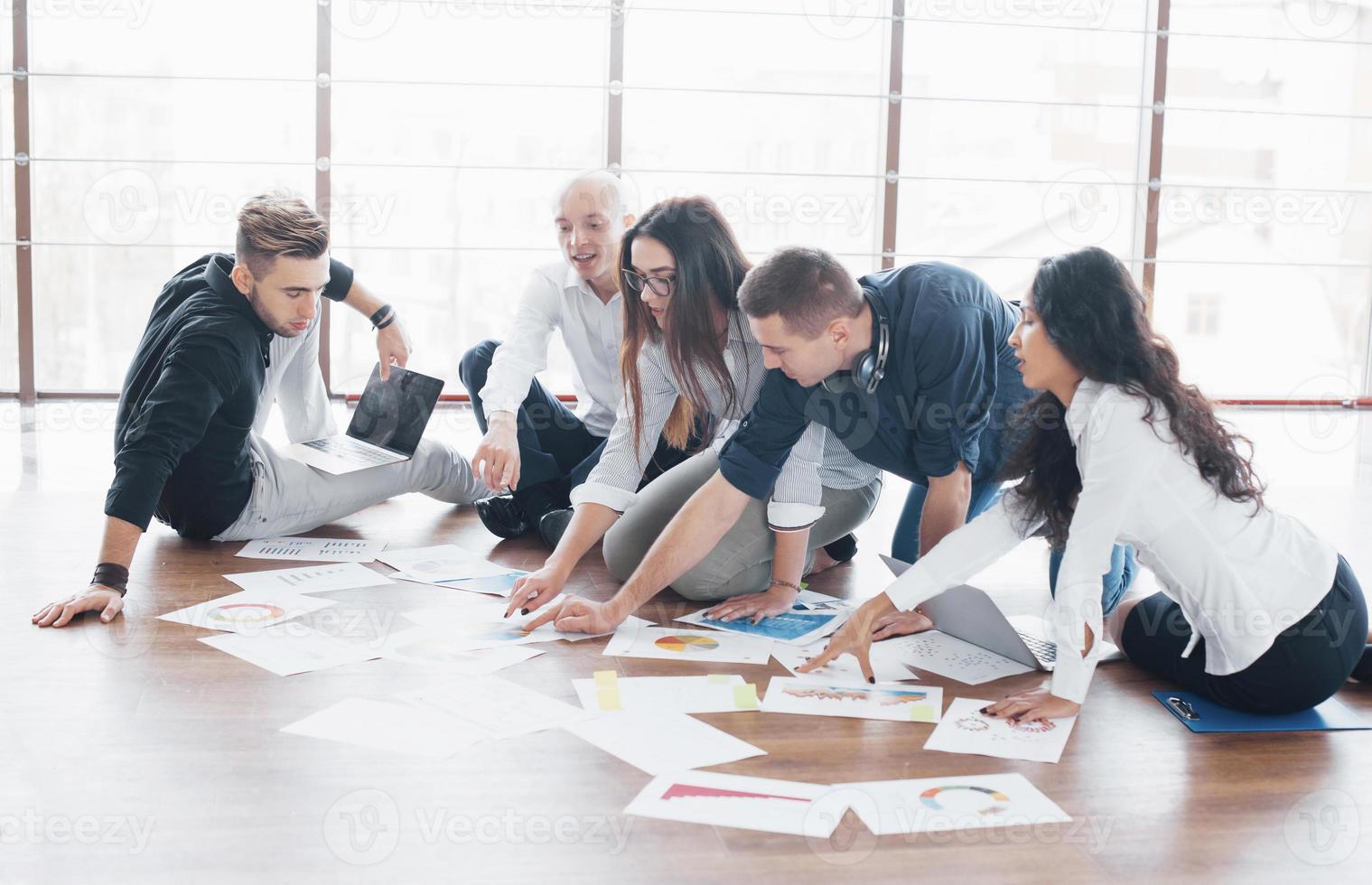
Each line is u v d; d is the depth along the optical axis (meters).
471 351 2.76
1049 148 4.73
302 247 2.14
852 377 1.80
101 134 4.23
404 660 1.77
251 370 2.21
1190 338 5.00
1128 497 1.44
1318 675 1.54
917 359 1.75
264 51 4.27
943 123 4.67
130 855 1.17
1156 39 4.63
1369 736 1.57
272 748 1.44
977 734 1.53
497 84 4.38
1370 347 5.04
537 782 1.36
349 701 1.60
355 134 4.36
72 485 3.03
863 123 4.62
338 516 2.61
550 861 1.17
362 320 4.50
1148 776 1.42
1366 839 1.27
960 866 1.18
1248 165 4.85
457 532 2.67
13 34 4.04
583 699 1.62
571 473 2.63
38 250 4.29
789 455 2.00
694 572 2.09
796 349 1.65
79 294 4.38
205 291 2.23
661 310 1.86
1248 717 1.62
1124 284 1.44
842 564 2.48
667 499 2.20
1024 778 1.40
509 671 1.74
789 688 1.69
